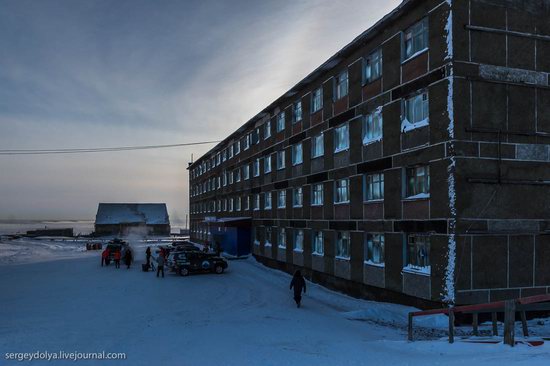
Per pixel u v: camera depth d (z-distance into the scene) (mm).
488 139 17250
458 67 16984
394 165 20469
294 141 33156
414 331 15297
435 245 17531
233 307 19703
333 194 26656
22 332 13859
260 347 11508
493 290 16844
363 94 23312
